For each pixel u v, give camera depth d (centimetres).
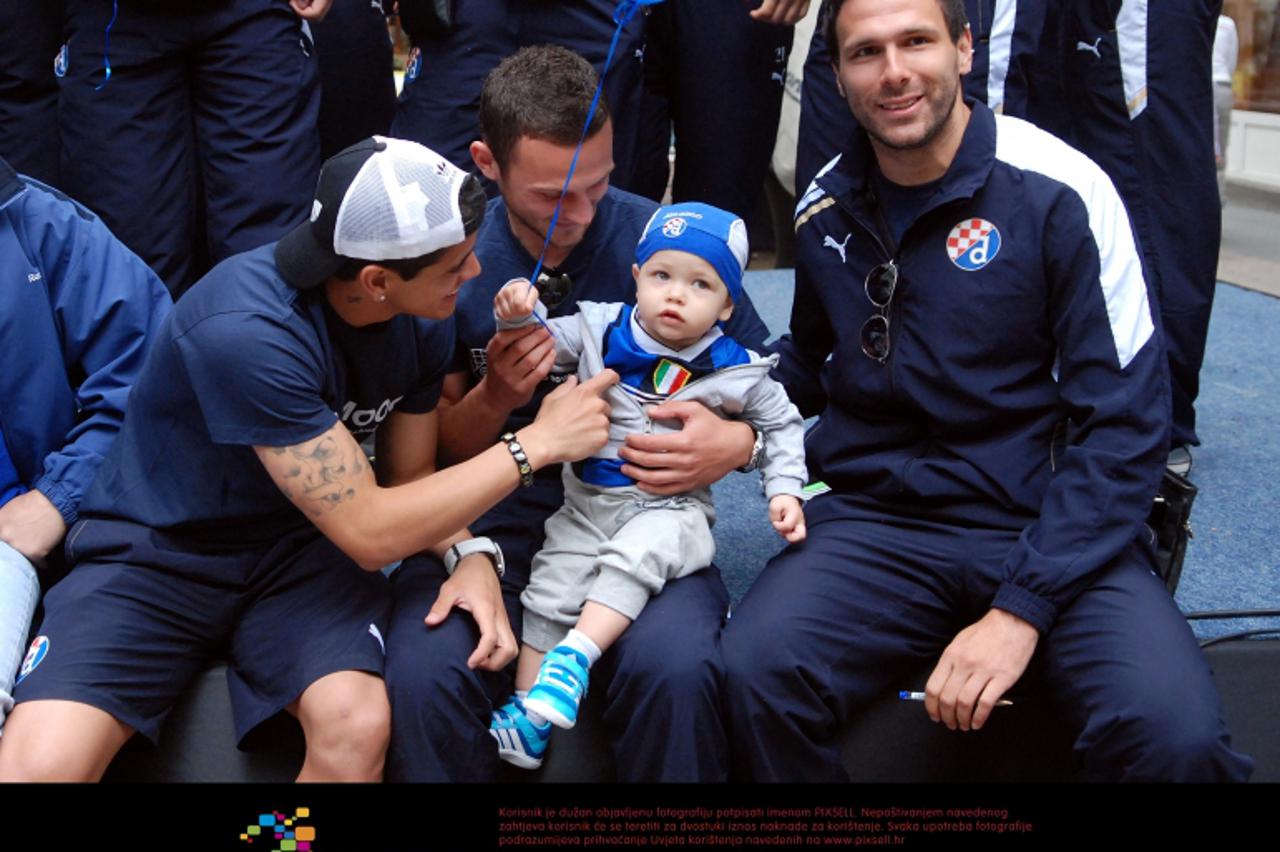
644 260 156
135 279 169
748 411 162
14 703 136
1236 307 346
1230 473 233
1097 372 148
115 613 141
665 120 264
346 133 283
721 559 204
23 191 161
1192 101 218
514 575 161
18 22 235
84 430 162
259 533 150
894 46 146
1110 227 150
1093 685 137
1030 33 213
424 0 218
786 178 353
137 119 214
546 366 155
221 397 136
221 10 211
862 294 162
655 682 139
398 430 158
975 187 151
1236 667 160
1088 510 143
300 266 136
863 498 163
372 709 138
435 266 135
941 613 154
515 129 152
